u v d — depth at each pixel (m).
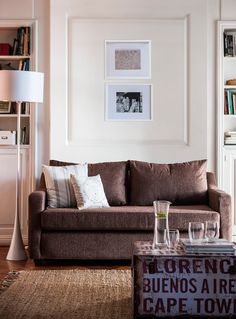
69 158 5.36
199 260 3.03
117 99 5.39
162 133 5.39
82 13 5.35
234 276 3.04
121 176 5.01
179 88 5.38
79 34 5.36
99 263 4.51
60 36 5.33
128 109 5.39
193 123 5.36
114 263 4.52
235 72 5.62
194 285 3.03
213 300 3.04
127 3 5.36
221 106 5.42
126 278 3.96
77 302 3.35
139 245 3.36
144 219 4.32
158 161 5.38
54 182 4.71
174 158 5.38
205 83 5.36
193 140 5.37
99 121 5.39
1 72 4.65
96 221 4.32
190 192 4.89
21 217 5.40
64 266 4.40
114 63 5.38
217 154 5.43
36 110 5.38
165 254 3.07
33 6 5.39
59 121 5.34
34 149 5.37
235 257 3.03
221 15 5.41
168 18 5.37
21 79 4.66
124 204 4.94
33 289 3.64
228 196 4.38
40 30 5.41
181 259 3.03
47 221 4.33
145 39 5.38
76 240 4.36
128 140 5.40
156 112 5.39
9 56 5.39
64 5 5.34
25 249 5.07
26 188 5.39
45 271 4.18
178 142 5.39
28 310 3.18
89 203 4.57
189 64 5.36
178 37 5.37
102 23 5.36
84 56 5.37
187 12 5.36
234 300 3.03
